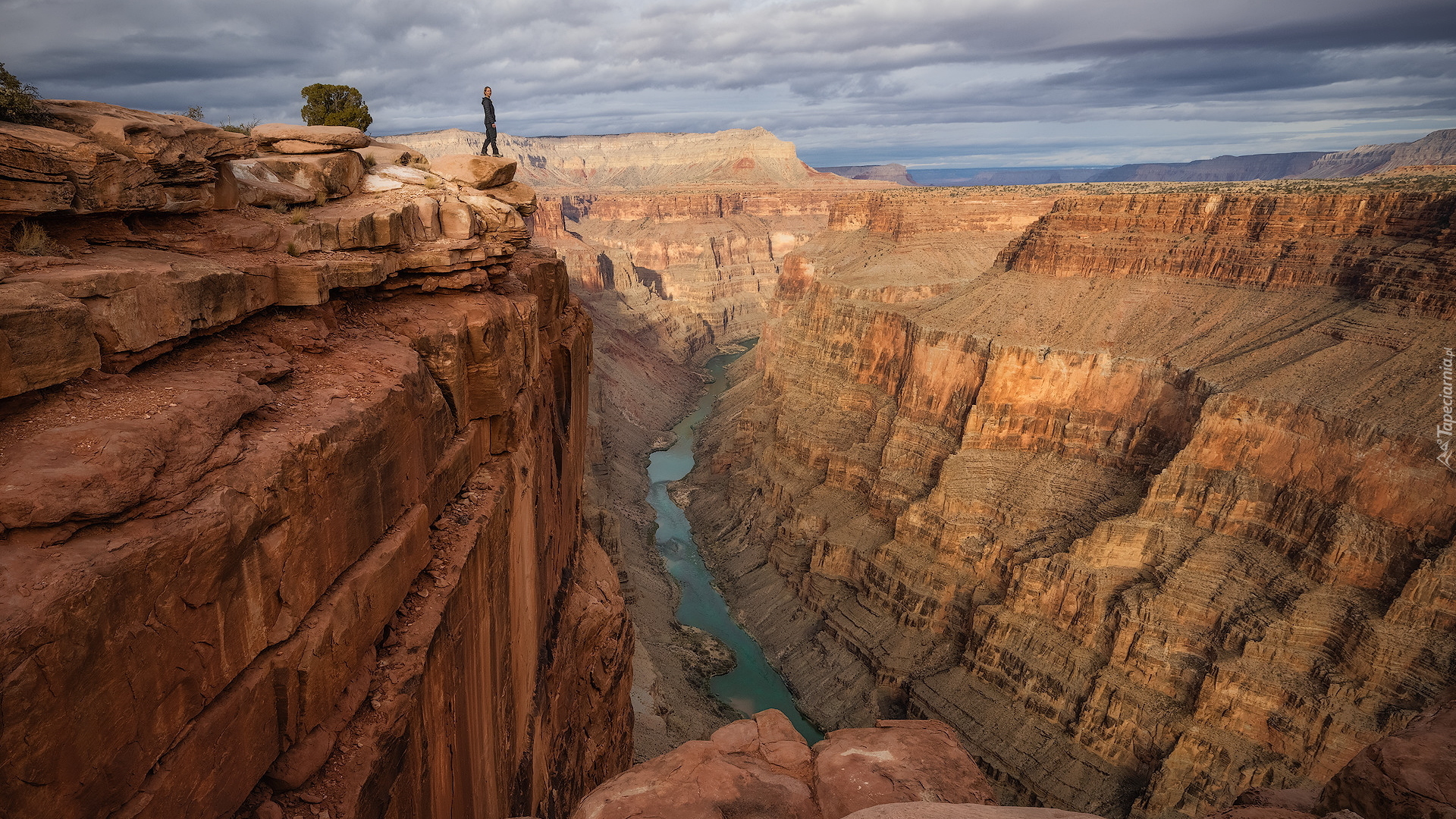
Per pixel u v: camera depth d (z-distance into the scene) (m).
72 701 7.25
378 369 15.67
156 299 11.47
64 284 9.90
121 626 7.87
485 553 18.58
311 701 11.34
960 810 10.73
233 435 10.64
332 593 12.21
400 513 15.24
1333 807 10.62
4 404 8.96
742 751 14.42
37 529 7.68
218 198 16.83
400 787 12.99
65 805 7.29
